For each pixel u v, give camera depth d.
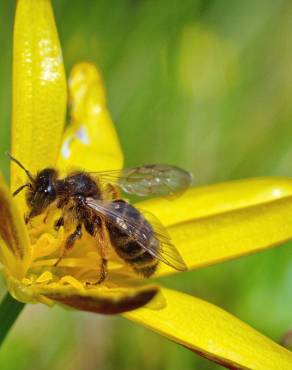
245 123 0.15
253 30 0.15
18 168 0.11
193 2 0.15
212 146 0.14
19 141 0.11
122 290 0.10
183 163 0.14
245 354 0.10
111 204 0.10
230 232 0.11
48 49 0.11
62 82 0.11
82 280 0.10
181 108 0.15
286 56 0.15
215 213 0.11
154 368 0.13
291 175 0.14
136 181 0.11
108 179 0.11
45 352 0.13
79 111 0.12
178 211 0.11
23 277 0.10
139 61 0.15
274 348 0.10
